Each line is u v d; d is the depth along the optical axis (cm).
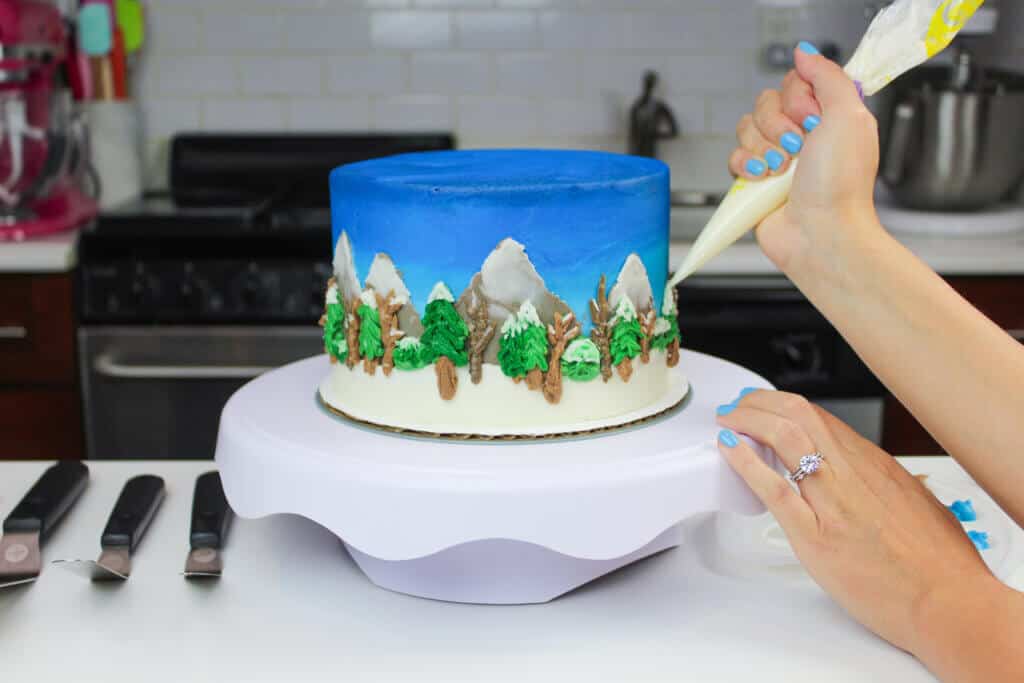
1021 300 214
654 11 271
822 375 217
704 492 84
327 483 82
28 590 90
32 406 221
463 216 85
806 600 89
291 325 221
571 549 80
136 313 220
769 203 90
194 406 224
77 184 241
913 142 233
